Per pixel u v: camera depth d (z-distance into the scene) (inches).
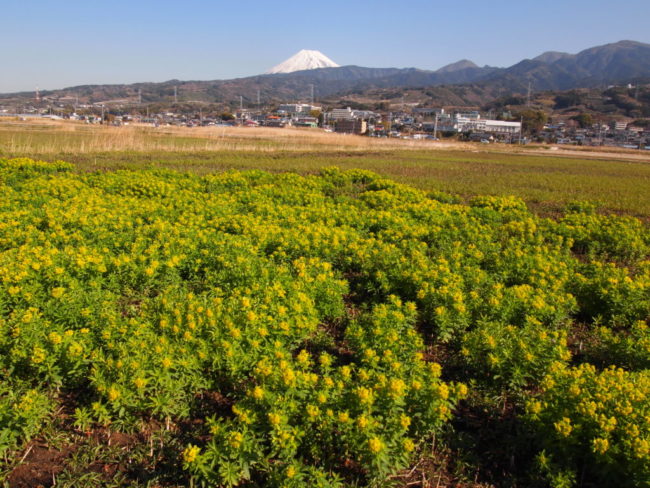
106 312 276.7
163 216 542.0
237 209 613.6
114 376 232.1
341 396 221.8
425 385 226.1
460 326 321.1
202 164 1241.4
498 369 264.4
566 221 646.5
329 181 959.6
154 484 202.8
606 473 198.8
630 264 529.3
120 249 417.7
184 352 248.8
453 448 233.0
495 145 4106.8
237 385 255.9
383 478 204.2
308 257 431.8
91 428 232.4
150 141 1900.8
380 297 391.5
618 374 242.2
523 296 343.6
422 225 558.6
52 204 556.4
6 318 279.0
